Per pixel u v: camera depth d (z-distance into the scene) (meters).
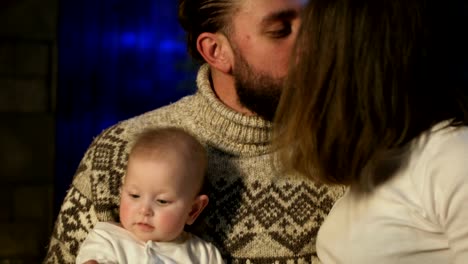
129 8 4.04
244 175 1.50
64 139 4.06
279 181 1.50
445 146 1.18
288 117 1.29
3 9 3.93
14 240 4.02
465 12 1.49
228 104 1.55
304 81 1.25
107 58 4.05
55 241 1.55
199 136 1.53
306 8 1.27
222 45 1.50
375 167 1.25
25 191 4.02
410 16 1.21
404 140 1.22
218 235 1.49
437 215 1.17
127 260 1.38
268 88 1.45
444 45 1.25
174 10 4.05
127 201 1.41
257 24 1.42
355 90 1.21
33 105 4.01
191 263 1.40
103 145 1.54
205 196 1.44
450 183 1.15
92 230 1.44
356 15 1.21
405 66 1.21
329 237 1.34
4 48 3.95
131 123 1.57
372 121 1.21
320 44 1.24
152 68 4.07
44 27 3.98
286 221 1.49
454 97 1.24
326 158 1.26
